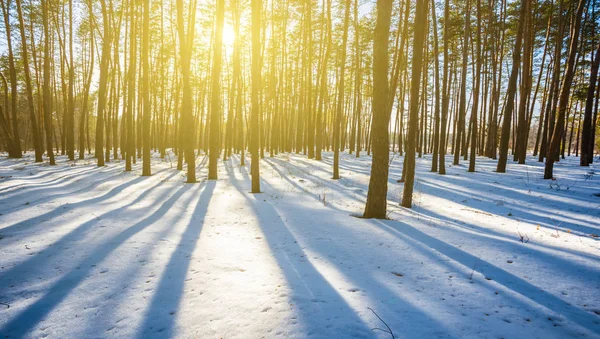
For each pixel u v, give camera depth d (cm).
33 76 2772
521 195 976
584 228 627
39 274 366
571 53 1130
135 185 1145
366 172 1639
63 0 2120
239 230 603
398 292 340
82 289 334
